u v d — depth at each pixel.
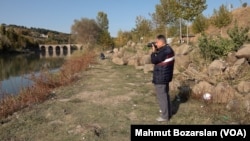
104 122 6.65
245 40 12.32
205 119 6.56
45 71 13.45
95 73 15.09
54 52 103.88
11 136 6.04
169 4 33.03
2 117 7.42
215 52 12.45
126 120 6.75
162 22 36.72
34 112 7.64
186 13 29.78
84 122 6.68
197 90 8.43
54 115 7.29
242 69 9.79
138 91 9.79
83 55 25.52
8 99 8.68
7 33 94.56
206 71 10.84
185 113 7.04
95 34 70.62
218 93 7.78
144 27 45.16
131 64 18.75
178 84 9.62
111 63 20.38
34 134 6.08
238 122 6.31
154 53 6.31
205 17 42.28
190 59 12.88
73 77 13.27
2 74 28.94
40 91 9.68
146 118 6.86
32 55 81.62
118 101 8.51
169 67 6.32
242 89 8.31
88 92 9.88
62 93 10.06
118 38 52.38
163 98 6.48
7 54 83.69
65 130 6.20
